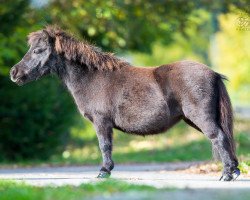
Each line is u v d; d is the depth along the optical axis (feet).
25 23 83.46
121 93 46.19
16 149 82.17
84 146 106.32
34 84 81.87
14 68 47.78
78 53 47.32
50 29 47.88
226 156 43.98
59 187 39.91
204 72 44.55
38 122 82.33
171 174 53.06
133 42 108.27
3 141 81.56
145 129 45.88
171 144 95.91
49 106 82.48
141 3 88.28
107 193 38.14
